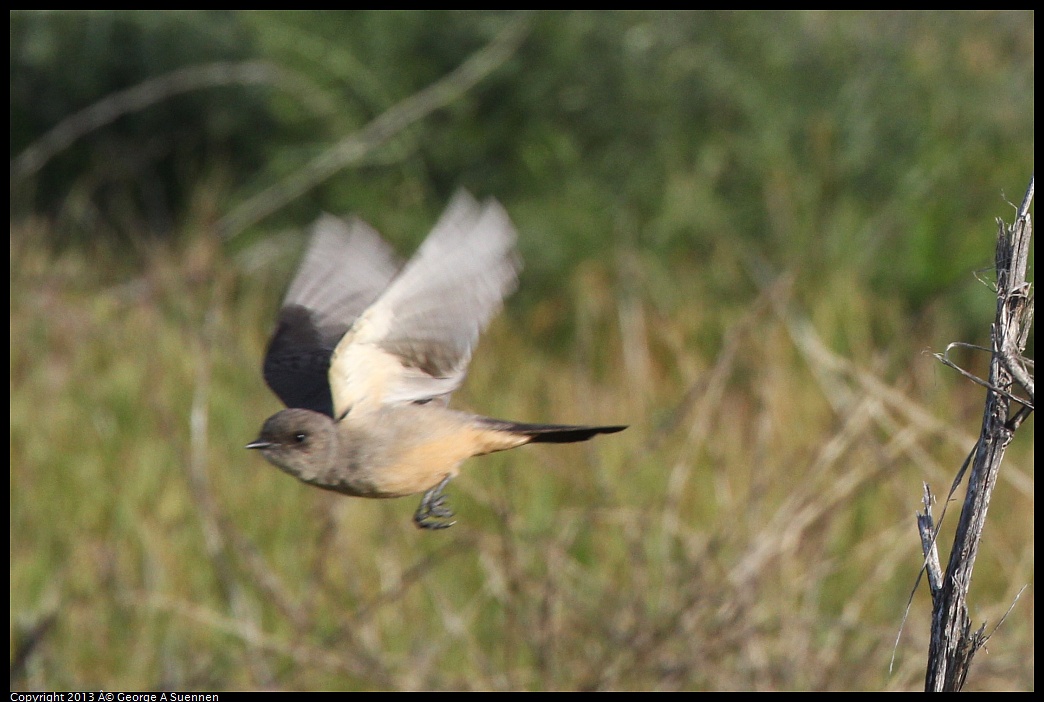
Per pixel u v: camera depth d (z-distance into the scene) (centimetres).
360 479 543
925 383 1209
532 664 938
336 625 970
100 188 1756
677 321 1447
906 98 1739
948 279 1549
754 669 891
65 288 1494
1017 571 976
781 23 1792
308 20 1766
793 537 930
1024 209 452
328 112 1720
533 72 1719
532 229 1619
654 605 971
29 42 1805
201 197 1691
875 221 1608
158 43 1788
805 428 1153
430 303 516
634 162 1698
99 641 958
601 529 1037
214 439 1166
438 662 951
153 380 1202
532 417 1291
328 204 1697
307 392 575
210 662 951
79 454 1151
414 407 548
